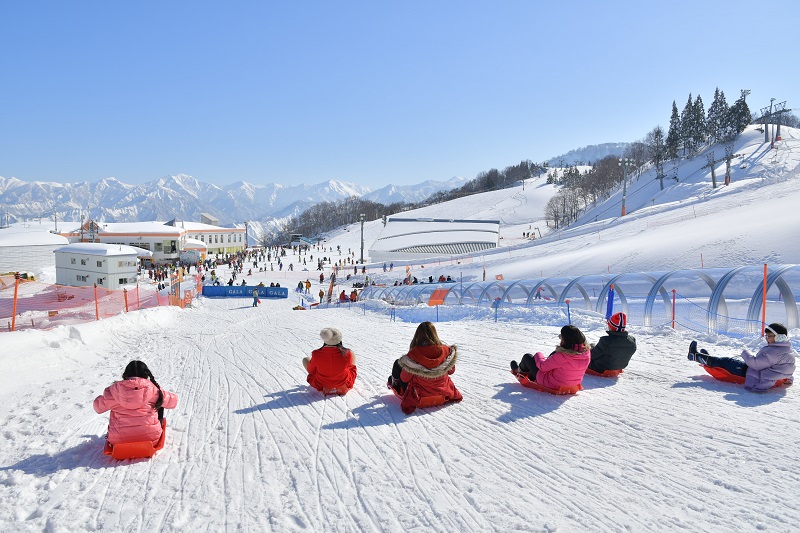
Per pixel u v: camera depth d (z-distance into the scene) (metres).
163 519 4.07
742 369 7.46
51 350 12.16
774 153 113.69
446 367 6.91
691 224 42.91
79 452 5.68
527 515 3.96
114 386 5.39
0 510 4.27
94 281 48.19
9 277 30.73
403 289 32.25
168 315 24.08
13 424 6.89
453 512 4.07
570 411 6.61
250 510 4.20
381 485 4.62
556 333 13.04
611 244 43.56
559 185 188.12
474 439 5.73
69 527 3.96
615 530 3.69
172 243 98.69
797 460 4.80
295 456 5.38
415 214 179.00
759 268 13.84
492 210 166.00
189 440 5.96
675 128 147.75
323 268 76.31
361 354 11.66
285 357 11.84
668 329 11.66
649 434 5.66
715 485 4.38
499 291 22.73
